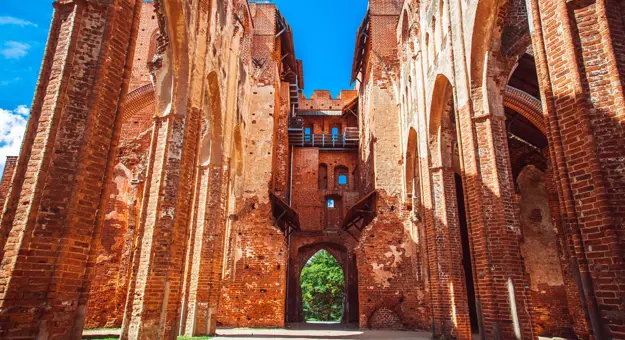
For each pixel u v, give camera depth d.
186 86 11.78
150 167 11.16
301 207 30.69
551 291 19.95
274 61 24.72
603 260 5.95
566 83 6.80
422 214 18.52
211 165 16.41
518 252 10.48
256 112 23.58
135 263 10.38
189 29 12.04
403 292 20.08
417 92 18.73
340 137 33.78
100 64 7.09
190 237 15.42
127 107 22.42
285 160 28.34
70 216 6.38
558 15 7.06
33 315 5.86
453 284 15.06
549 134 6.97
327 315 47.09
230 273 20.39
